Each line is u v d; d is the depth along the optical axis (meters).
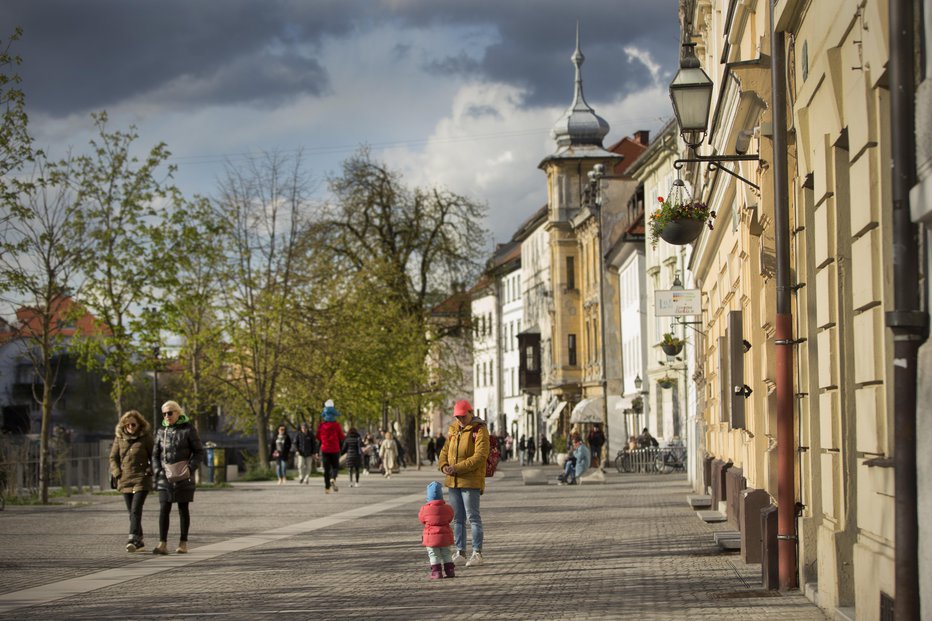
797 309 13.94
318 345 61.47
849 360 11.56
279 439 53.44
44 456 37.22
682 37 35.03
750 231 19.94
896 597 7.98
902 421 8.01
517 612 13.01
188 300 42.31
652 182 68.69
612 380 82.31
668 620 11.95
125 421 21.55
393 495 42.38
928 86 7.81
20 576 17.89
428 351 78.62
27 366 80.44
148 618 13.30
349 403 68.88
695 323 37.12
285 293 59.00
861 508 10.89
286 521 29.19
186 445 21.20
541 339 111.19
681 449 61.75
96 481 43.66
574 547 21.05
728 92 17.97
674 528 24.50
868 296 10.18
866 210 10.09
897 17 8.09
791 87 14.00
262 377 58.88
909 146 8.07
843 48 10.91
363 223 77.31
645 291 73.31
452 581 16.33
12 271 36.72
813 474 13.44
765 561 14.19
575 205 103.00
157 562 19.78
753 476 20.47
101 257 39.19
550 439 105.62
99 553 21.41
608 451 80.69
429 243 78.25
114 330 40.72
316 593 15.29
